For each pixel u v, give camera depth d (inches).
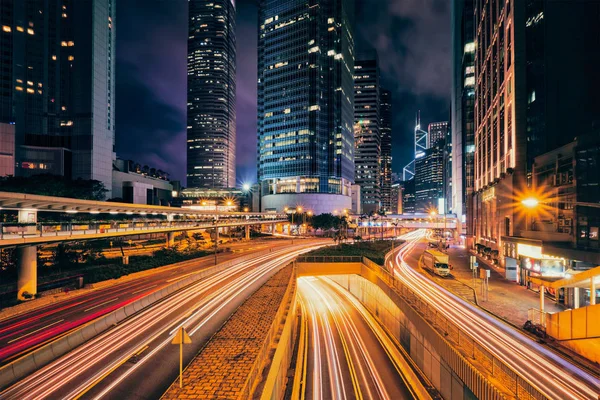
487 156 2913.4
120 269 1849.2
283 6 6697.8
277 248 3292.3
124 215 3366.1
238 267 2151.8
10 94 4613.7
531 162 2070.6
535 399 535.2
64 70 5000.0
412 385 948.6
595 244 1357.0
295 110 6486.2
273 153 6707.7
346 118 7042.3
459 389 748.0
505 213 2298.2
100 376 722.8
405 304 1173.7
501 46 2522.1
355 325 1510.8
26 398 637.9
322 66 6515.8
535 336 1010.1
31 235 1275.8
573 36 1959.9
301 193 6171.3
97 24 5128.0
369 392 904.9
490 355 682.2
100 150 5142.7
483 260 2652.6
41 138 4854.8
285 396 847.1
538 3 2042.3
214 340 864.3
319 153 6373.0
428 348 964.6
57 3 5000.0
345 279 2396.7
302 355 1158.3
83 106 4987.7
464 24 4650.6
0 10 4598.9
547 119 1958.7
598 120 1905.8
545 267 1443.2
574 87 1945.1
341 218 5206.7
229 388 617.3
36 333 989.8
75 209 1690.5
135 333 969.5
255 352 783.7
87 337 923.4
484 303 1385.3
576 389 690.8
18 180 2940.5
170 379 737.6
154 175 7603.4
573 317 895.1
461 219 5044.3
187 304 1269.7
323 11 6604.3
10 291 1391.5
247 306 1184.8
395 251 3184.1
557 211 1658.5
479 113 3262.8
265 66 6899.6
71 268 1879.9
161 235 4092.0
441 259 2015.3
